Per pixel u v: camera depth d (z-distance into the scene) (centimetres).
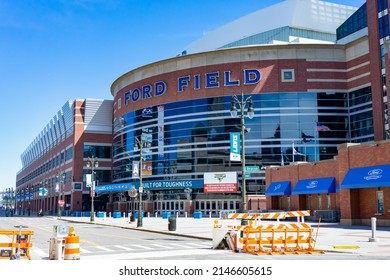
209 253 1742
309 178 4359
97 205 9294
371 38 6281
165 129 7531
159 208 7419
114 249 1942
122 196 8306
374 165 3284
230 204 6838
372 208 3372
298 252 1733
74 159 9281
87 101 9556
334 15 10481
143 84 8031
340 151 3628
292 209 4572
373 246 1919
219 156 6969
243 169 2577
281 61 7000
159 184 7338
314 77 6931
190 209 7031
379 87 6084
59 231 1548
